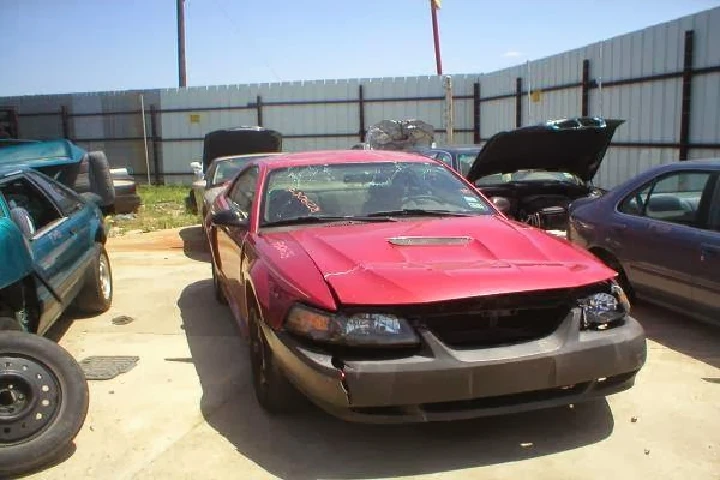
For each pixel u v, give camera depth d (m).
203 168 14.38
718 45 11.18
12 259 3.90
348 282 3.41
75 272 5.49
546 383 3.32
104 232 6.81
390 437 3.77
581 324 3.46
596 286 3.56
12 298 4.18
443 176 5.17
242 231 4.86
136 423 4.06
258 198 4.84
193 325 6.20
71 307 6.71
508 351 3.27
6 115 21.81
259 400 4.21
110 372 4.94
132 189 15.23
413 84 22.17
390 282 3.36
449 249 3.82
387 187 4.97
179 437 3.86
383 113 22.59
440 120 22.19
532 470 3.36
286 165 5.15
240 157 11.10
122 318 6.44
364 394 3.17
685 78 11.88
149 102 24.06
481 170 8.36
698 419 3.87
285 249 4.02
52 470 3.53
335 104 22.86
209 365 5.08
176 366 5.07
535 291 3.35
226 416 4.12
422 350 3.25
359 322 3.25
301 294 3.46
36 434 3.46
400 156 5.44
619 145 14.03
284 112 23.27
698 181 5.38
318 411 4.13
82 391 3.56
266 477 3.39
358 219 4.59
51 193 5.75
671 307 5.54
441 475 3.35
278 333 3.54
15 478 3.46
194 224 13.45
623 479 3.25
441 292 3.27
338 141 23.09
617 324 3.58
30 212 5.23
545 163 8.36
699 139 11.77
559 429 3.79
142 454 3.67
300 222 4.59
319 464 3.50
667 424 3.82
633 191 6.05
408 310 3.26
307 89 22.94
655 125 12.87
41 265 4.54
